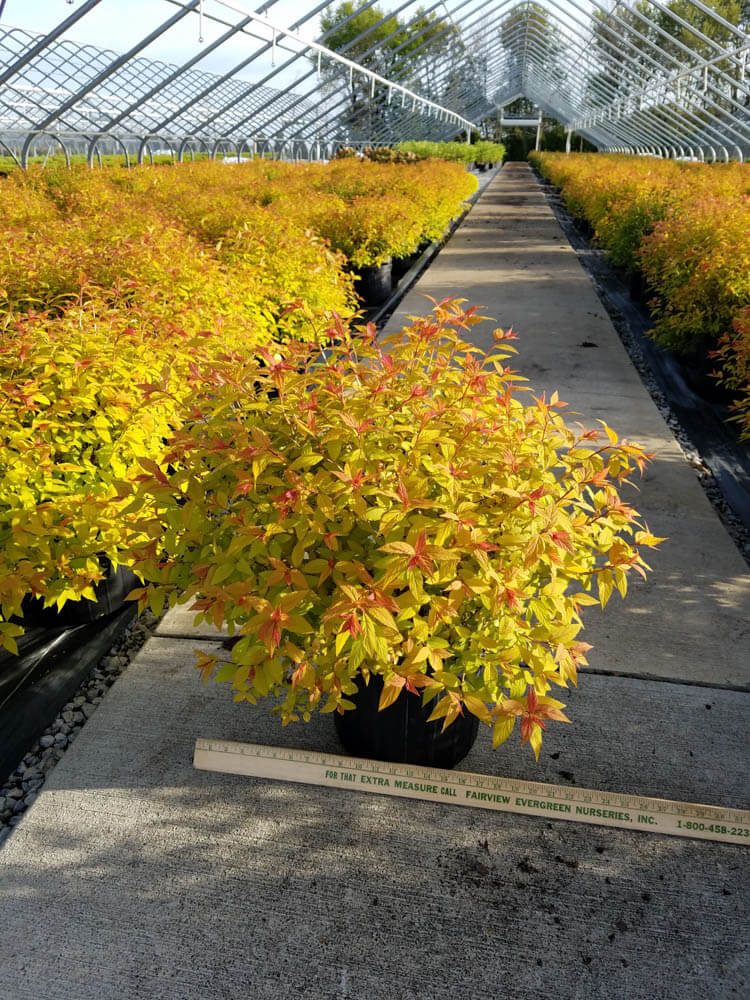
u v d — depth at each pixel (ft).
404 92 78.07
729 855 6.70
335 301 17.20
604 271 37.17
